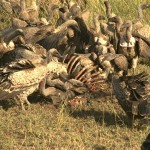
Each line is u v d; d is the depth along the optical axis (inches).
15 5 1765.5
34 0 1792.6
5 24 1750.7
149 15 1771.7
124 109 1131.3
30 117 1185.4
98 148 1068.5
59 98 1255.5
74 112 1223.5
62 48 1483.8
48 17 1674.5
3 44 1395.2
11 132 1127.6
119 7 1808.6
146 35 1541.6
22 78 1213.1
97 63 1360.7
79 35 1507.1
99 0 1803.6
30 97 1291.8
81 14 1592.0
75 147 1063.0
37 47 1374.3
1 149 1060.5
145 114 1088.8
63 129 1142.3
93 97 1298.0
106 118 1197.1
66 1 1828.2
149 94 1107.3
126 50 1453.0
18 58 1312.7
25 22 1566.2
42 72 1237.7
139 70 1502.2
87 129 1139.9
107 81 1382.9
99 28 1550.2
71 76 1317.7
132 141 1093.1
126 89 1127.6
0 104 1257.4
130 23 1483.8
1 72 1220.5
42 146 1069.8
